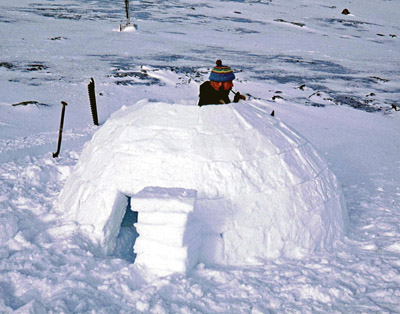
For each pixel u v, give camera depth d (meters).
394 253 4.54
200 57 24.81
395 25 53.00
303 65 25.70
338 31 44.38
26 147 8.39
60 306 3.31
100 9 42.44
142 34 31.41
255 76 20.95
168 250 3.85
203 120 4.65
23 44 22.91
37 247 4.29
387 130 14.12
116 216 4.57
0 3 39.31
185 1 54.59
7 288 3.63
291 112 15.10
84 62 20.08
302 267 4.17
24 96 13.27
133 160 4.54
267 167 4.56
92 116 11.91
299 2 64.25
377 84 21.98
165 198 3.83
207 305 3.50
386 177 8.73
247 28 40.25
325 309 3.48
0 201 5.52
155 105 4.92
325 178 5.06
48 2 43.41
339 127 13.91
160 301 3.44
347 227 5.23
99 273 3.90
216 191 4.29
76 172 5.25
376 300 3.61
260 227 4.32
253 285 3.79
